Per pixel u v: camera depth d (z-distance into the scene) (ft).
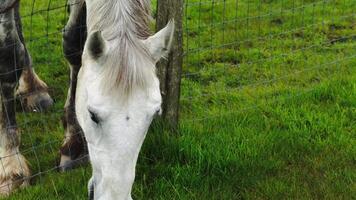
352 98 13.26
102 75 7.22
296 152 11.51
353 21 18.38
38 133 12.24
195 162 10.89
